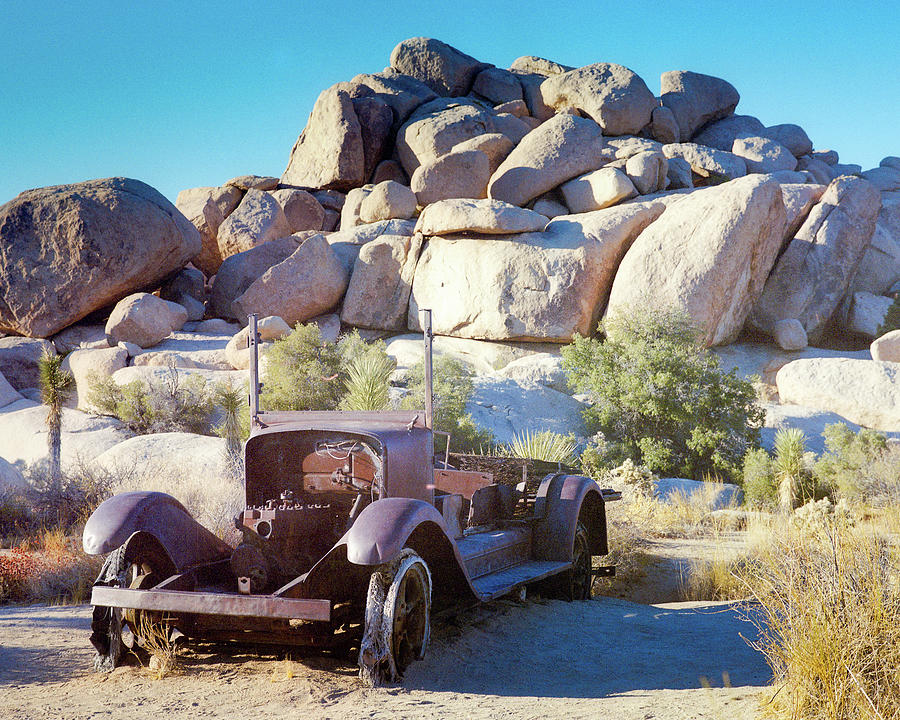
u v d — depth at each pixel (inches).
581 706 160.9
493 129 1777.8
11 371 1172.5
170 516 210.1
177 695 173.2
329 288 1315.2
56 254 1237.1
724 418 834.2
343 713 157.6
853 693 133.0
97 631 195.6
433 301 1280.8
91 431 830.5
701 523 554.9
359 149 1788.9
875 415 960.3
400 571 185.5
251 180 1701.5
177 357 1091.9
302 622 200.1
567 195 1465.3
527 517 291.7
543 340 1206.3
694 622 275.3
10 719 154.9
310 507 205.2
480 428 789.9
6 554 406.6
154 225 1294.3
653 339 924.0
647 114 1784.0
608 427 880.3
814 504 488.4
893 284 1566.2
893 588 148.5
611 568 344.8
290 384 765.3
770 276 1327.5
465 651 216.5
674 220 1207.6
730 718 146.5
